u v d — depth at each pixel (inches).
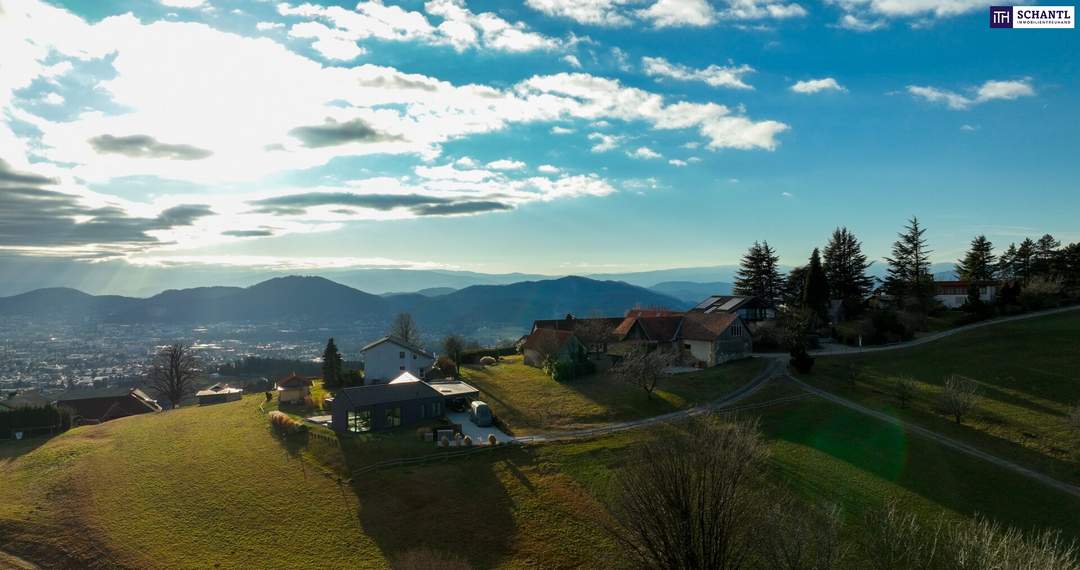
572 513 1851.6
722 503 1402.6
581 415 2716.5
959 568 1268.5
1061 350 3011.8
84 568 1753.2
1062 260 4958.2
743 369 3316.9
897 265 4783.5
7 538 1955.0
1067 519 1672.0
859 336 3764.8
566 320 4589.1
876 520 1605.6
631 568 1471.5
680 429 2229.3
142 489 2222.0
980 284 4783.5
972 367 2974.9
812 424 2439.7
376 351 3695.9
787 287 4958.2
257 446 2556.6
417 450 2304.4
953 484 1897.1
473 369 3875.5
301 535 1827.0
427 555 1638.8
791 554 1285.7
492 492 1996.8
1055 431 2182.6
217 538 1844.2
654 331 3747.5
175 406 4463.6
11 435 3302.2
